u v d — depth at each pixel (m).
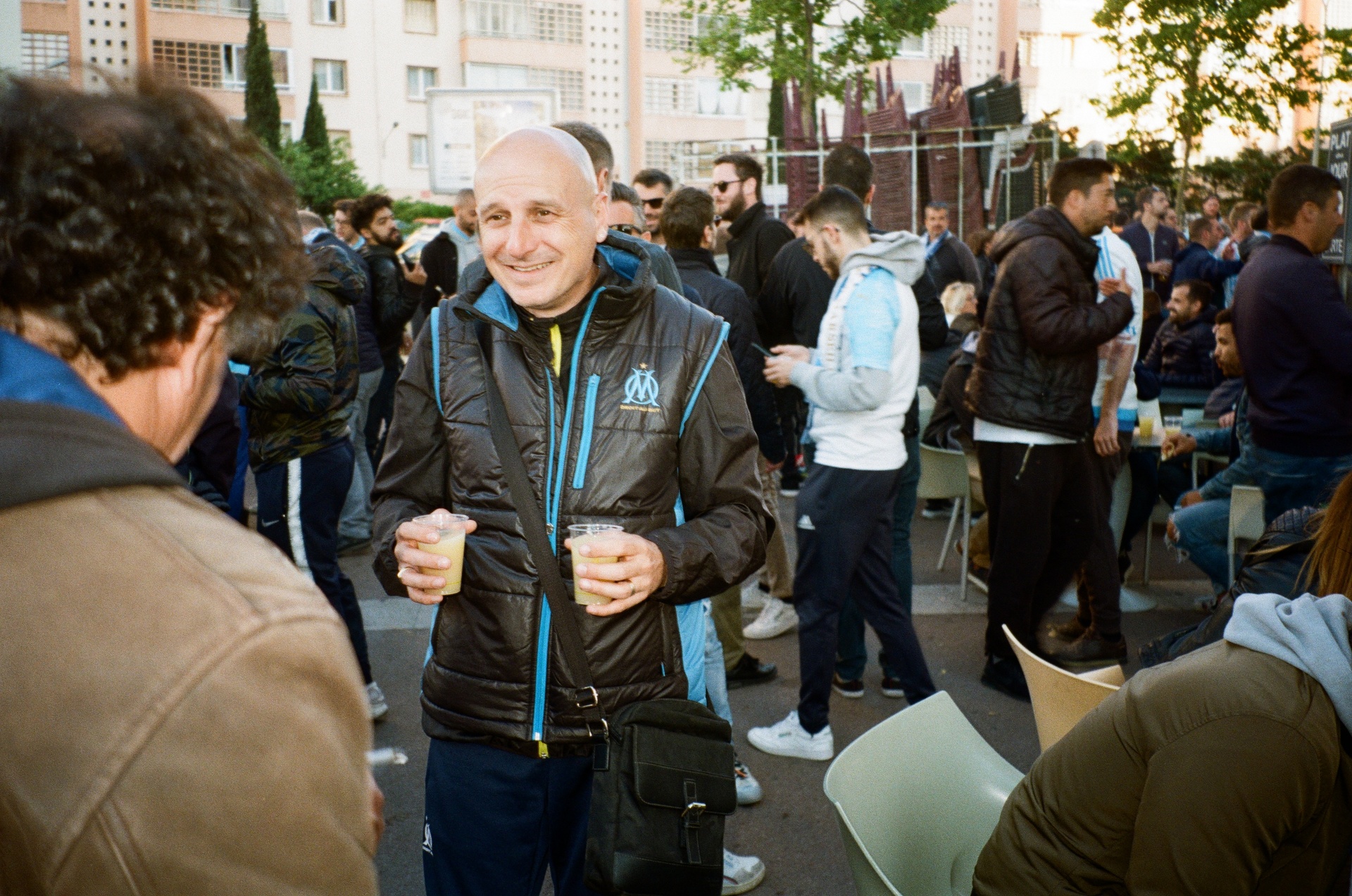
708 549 1.98
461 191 9.00
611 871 1.85
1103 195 4.07
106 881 0.68
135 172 0.81
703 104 39.62
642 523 2.00
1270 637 1.47
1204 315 7.41
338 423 3.93
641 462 2.00
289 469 3.83
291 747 0.73
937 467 5.61
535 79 38.25
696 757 1.92
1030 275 4.06
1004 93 15.05
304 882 0.74
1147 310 7.58
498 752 2.02
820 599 3.75
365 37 37.00
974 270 8.91
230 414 3.55
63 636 0.70
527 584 1.96
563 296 1.97
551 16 38.12
